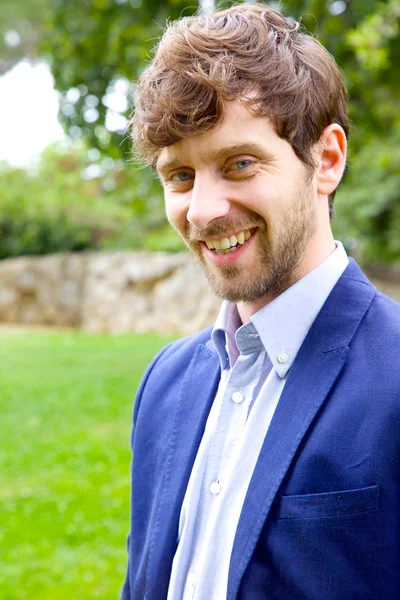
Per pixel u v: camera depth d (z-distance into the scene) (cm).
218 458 123
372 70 636
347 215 1191
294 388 115
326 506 104
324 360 115
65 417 661
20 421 650
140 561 137
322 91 120
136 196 733
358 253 1280
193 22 120
